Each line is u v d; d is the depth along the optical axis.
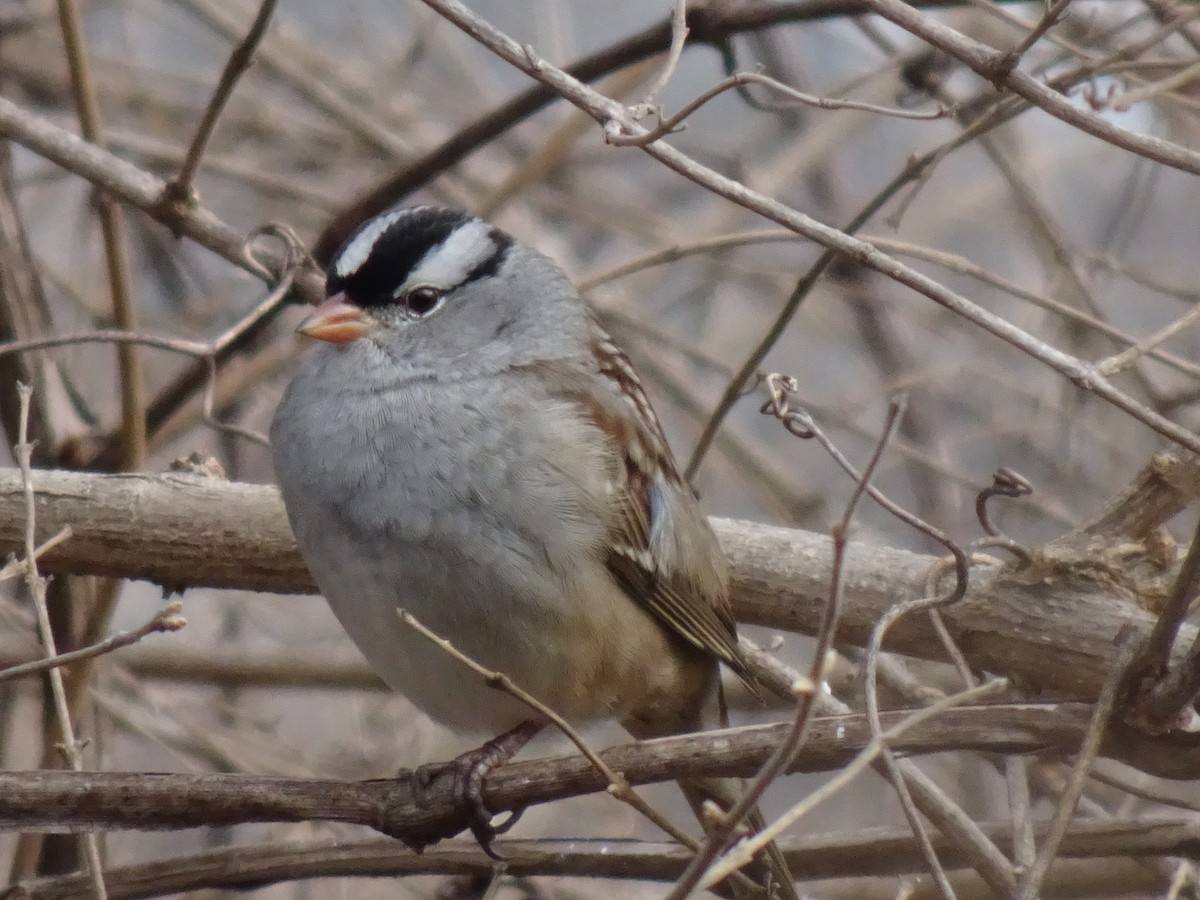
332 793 7.28
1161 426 7.09
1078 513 12.22
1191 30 10.48
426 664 7.95
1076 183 15.28
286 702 13.60
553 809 12.38
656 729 8.85
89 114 10.61
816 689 5.54
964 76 13.35
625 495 8.12
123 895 7.96
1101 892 8.60
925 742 6.77
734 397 10.12
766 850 7.88
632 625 8.23
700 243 10.59
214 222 10.07
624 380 8.75
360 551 7.86
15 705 11.30
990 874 7.64
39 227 14.26
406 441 7.89
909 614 8.40
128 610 13.37
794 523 12.85
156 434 11.38
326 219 13.12
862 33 13.96
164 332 13.09
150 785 7.07
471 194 13.95
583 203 14.27
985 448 13.96
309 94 13.71
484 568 7.76
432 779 7.41
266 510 9.09
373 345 8.18
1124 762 7.01
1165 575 8.59
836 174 14.73
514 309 8.47
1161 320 14.15
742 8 10.62
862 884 9.87
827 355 15.17
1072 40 11.48
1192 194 14.92
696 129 15.37
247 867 8.01
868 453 13.98
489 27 7.48
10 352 9.46
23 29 13.40
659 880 8.15
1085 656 8.48
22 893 7.93
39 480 9.07
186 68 15.18
